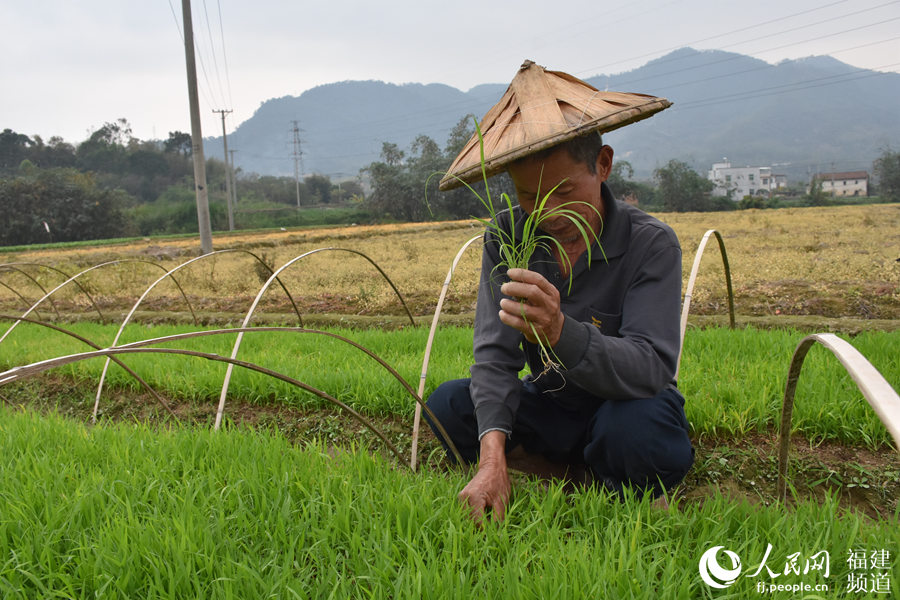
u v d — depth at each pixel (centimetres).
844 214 3177
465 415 276
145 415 507
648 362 214
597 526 216
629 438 228
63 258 2520
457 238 2730
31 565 193
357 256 1938
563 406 273
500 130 217
